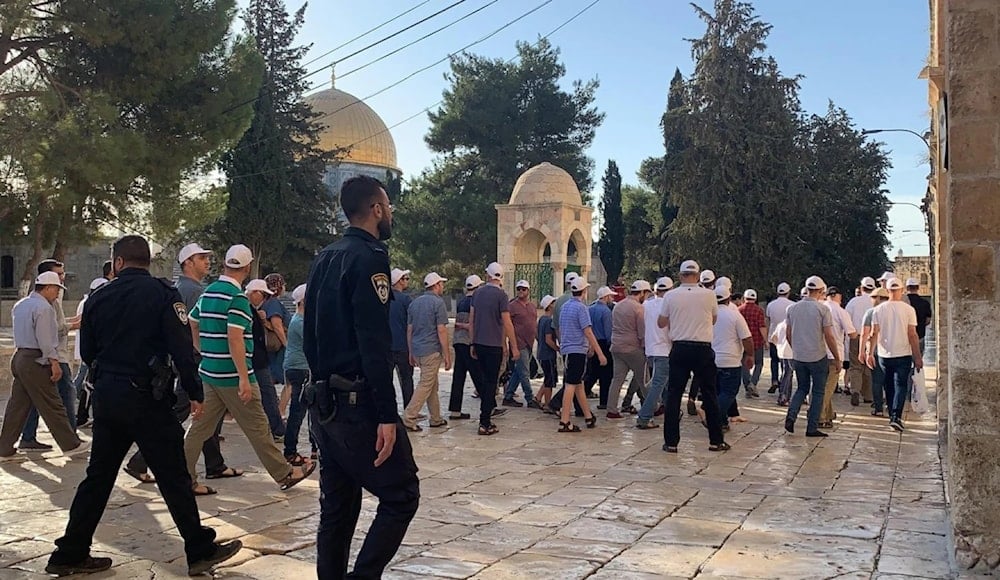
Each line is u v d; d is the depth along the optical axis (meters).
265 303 10.05
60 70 24.67
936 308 11.45
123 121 25.89
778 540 6.05
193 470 7.39
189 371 5.24
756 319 15.65
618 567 5.42
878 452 9.80
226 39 27.17
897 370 11.43
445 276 48.78
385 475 4.05
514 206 25.17
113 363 5.09
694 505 7.17
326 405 4.09
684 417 12.90
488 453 9.75
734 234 38.47
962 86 5.23
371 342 3.98
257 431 7.40
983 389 5.10
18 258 52.00
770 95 38.41
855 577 5.18
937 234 10.32
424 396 11.36
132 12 23.39
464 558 5.62
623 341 12.45
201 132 26.61
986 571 5.06
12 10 21.48
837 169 42.16
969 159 5.19
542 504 7.20
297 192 45.38
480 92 48.31
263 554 5.71
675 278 44.28
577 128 51.09
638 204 58.38
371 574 3.97
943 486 7.92
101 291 5.20
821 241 40.78
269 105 43.38
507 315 11.21
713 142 38.12
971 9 5.24
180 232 31.31
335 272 4.16
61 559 5.14
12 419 9.19
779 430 11.53
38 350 8.88
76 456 9.35
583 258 25.77
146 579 5.16
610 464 9.08
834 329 11.23
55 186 23.48
